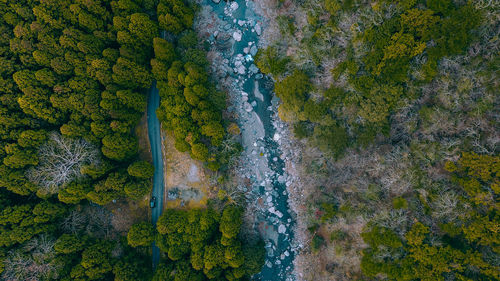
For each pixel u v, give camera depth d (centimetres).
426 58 2661
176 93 3453
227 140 3688
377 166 3031
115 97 3388
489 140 2559
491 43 2483
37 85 3238
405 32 2645
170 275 3450
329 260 3622
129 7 3350
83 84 3325
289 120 3550
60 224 3569
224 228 3450
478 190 2514
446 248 2644
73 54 3250
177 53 3672
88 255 3378
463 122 2675
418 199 2878
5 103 3212
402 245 2838
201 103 3391
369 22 2777
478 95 2600
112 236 3822
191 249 3538
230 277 3522
